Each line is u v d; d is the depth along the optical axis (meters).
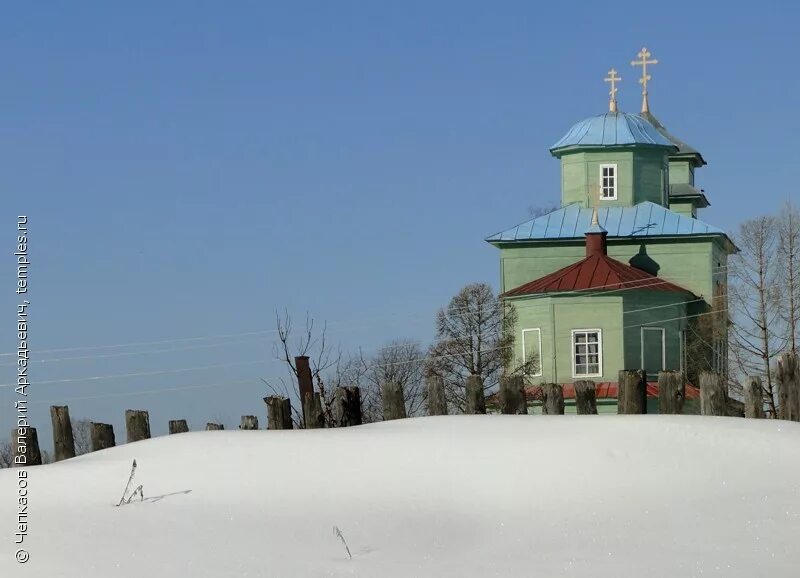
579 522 17.11
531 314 62.00
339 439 21.06
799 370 23.50
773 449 19.16
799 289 63.31
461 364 64.50
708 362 61.91
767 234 63.53
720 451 19.20
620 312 60.78
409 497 18.50
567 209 66.81
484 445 20.09
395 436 20.97
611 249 65.00
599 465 18.95
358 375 55.22
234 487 19.28
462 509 18.03
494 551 16.19
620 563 15.25
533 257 65.38
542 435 20.44
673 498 17.62
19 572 15.67
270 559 15.99
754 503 17.09
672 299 61.66
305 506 18.33
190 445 21.44
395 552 16.27
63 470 20.73
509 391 25.52
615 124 67.56
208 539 16.95
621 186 66.75
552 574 14.99
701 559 15.16
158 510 18.36
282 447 20.86
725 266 66.50
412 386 64.88
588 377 60.81
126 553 16.38
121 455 21.47
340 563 15.77
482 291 65.00
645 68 79.88
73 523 17.83
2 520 18.11
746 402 23.52
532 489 18.42
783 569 14.62
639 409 24.73
